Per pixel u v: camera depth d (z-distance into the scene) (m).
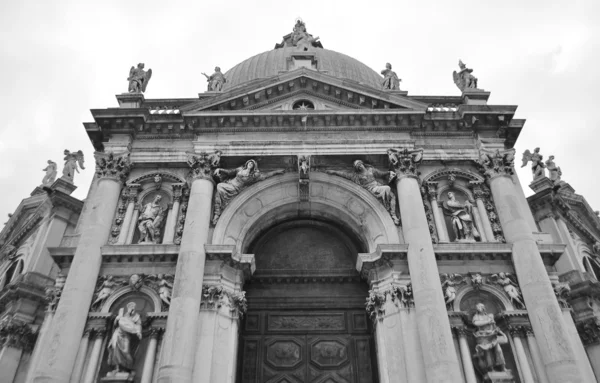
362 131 20.72
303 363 17.45
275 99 21.83
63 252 17.53
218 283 16.81
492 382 14.79
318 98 21.95
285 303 18.94
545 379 14.97
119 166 19.47
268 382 17.03
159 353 15.47
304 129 20.72
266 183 19.72
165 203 19.55
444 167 20.41
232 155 19.86
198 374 14.77
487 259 17.58
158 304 16.41
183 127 20.66
